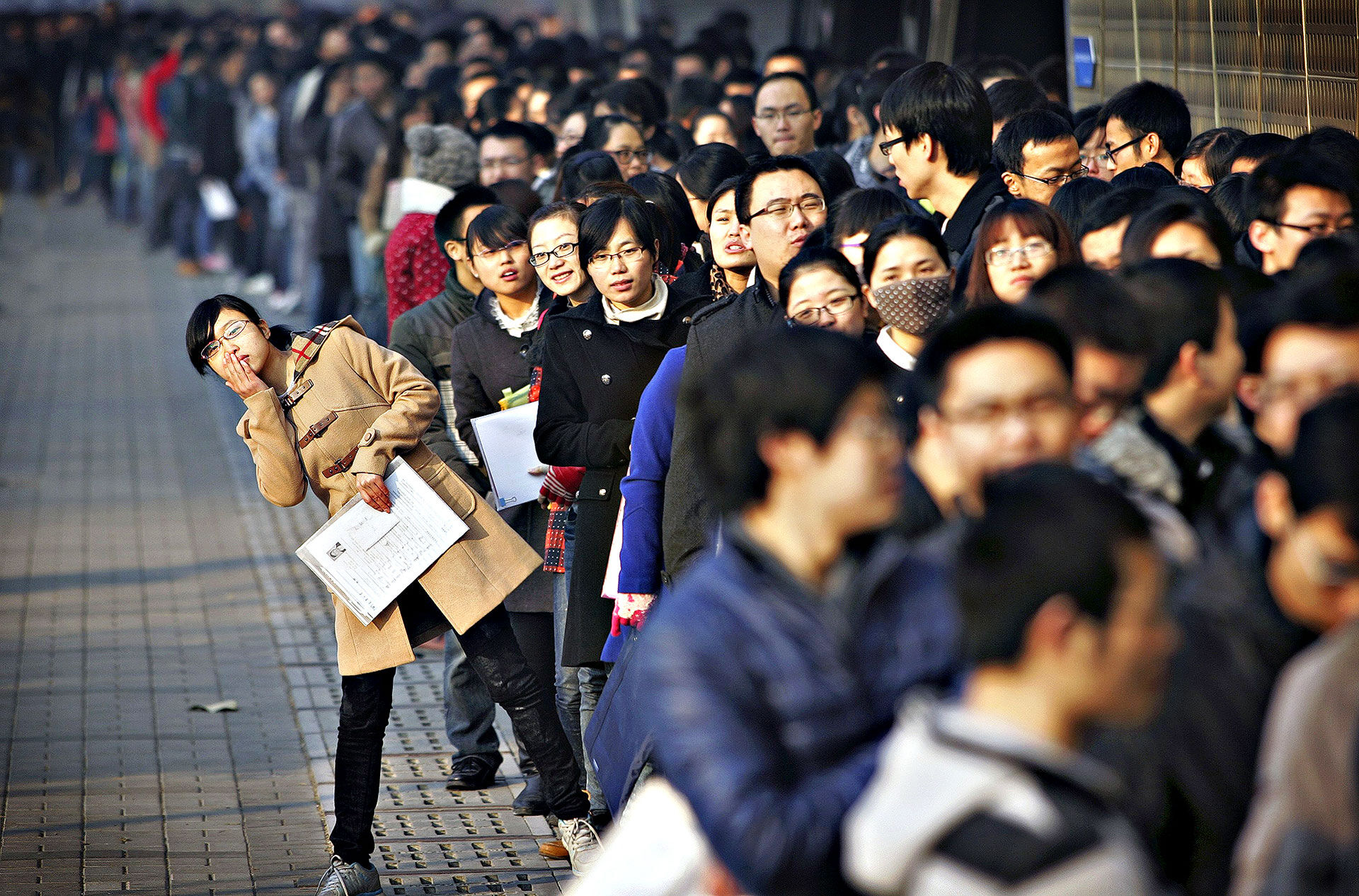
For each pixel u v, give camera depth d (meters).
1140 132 20.41
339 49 56.94
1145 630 6.86
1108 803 6.79
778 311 15.01
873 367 7.82
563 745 16.97
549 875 17.48
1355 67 20.50
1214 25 24.72
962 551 7.09
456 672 19.77
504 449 18.45
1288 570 8.03
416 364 20.86
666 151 28.03
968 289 13.95
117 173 80.44
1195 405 10.26
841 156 22.16
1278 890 7.38
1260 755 8.31
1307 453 7.80
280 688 24.02
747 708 7.64
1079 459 9.54
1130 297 10.02
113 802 19.58
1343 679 7.33
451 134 27.81
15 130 81.69
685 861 8.48
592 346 17.09
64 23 87.00
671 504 14.27
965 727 6.82
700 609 7.84
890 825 6.72
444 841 18.41
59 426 41.84
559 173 24.31
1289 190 13.21
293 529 33.25
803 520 7.82
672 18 71.25
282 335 17.02
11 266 66.88
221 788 20.09
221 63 62.16
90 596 28.56
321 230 43.41
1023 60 39.59
